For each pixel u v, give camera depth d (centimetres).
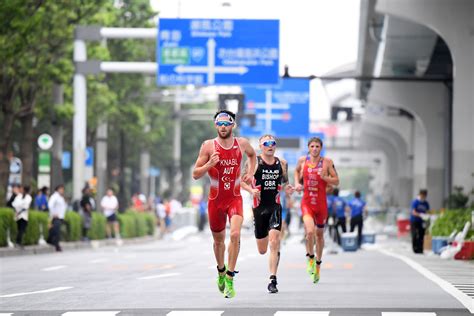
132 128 14238
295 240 11919
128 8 13562
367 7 10800
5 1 8425
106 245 11206
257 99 15925
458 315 3177
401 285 4484
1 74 9288
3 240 8500
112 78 13550
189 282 4697
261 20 10325
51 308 3438
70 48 10750
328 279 4903
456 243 7294
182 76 10350
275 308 3388
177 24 10350
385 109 19012
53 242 9325
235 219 3609
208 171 3606
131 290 4200
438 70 15950
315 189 4516
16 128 13688
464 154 10362
